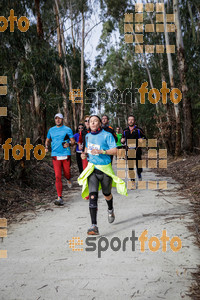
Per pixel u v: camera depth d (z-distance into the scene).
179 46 16.17
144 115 25.14
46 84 9.48
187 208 5.57
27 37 8.06
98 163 4.47
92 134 4.47
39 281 3.03
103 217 5.33
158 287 2.81
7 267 3.38
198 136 19.08
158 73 23.03
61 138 6.41
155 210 5.60
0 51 7.37
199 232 4.20
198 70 16.77
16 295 2.78
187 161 13.69
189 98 16.88
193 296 2.64
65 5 22.70
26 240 4.27
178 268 3.18
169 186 8.11
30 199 6.91
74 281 3.00
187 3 20.09
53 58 9.02
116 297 2.68
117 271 3.18
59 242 4.12
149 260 3.41
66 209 6.09
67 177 6.62
